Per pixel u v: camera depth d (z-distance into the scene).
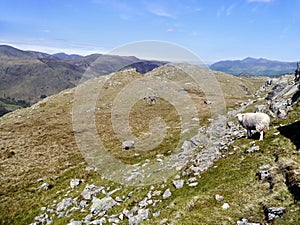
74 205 21.58
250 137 20.94
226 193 14.62
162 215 14.49
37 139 48.16
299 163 14.87
